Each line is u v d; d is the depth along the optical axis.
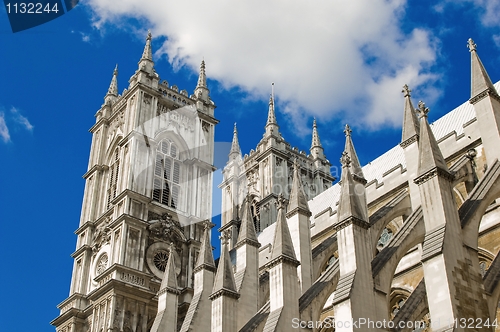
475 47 43.78
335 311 32.91
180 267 71.19
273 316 37.19
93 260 71.81
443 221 32.59
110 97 87.06
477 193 36.00
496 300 32.22
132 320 63.03
